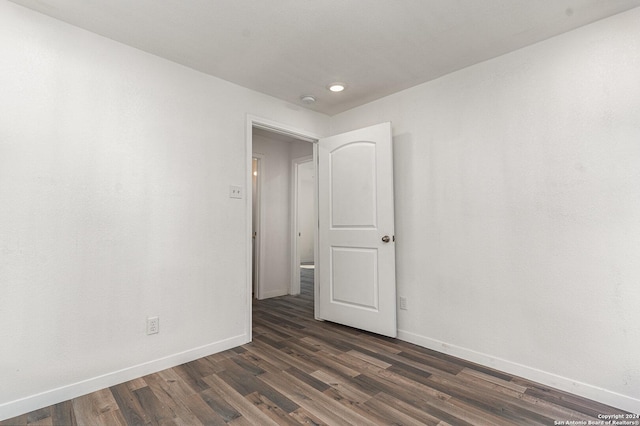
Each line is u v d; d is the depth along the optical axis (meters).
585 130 1.97
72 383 1.92
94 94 2.06
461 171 2.52
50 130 1.90
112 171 2.12
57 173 1.91
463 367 2.32
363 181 3.07
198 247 2.50
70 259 1.94
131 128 2.21
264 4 1.79
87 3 1.78
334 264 3.30
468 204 2.48
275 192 4.77
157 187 2.31
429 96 2.74
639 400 1.76
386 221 2.88
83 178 2.00
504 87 2.31
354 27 2.01
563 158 2.05
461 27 2.01
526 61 2.22
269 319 3.52
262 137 4.62
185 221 2.44
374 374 2.21
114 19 1.93
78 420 1.70
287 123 3.18
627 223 1.83
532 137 2.18
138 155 2.23
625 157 1.84
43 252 1.85
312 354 2.55
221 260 2.63
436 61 2.43
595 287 1.92
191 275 2.45
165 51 2.28
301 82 2.77
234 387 2.04
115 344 2.09
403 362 2.40
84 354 1.97
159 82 2.35
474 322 2.42
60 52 1.94
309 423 1.67
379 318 2.91
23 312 1.78
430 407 1.82
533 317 2.14
